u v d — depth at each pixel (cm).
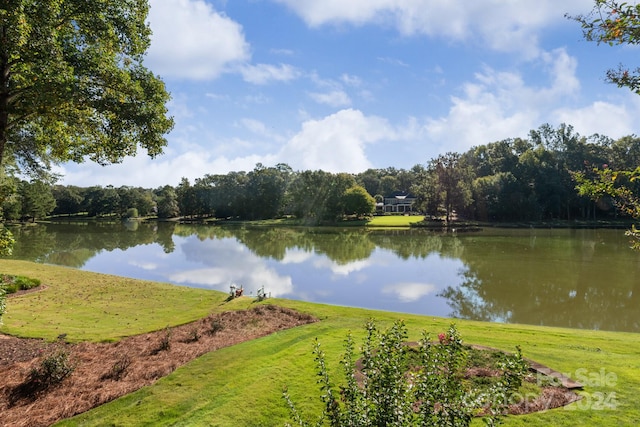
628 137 7262
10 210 5834
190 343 934
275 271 2548
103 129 1103
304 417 580
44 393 662
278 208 8606
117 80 969
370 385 340
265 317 1191
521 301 1736
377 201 11725
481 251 3344
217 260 3045
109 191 10012
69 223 8000
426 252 3347
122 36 1065
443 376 344
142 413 602
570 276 2220
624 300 1728
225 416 594
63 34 904
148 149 1136
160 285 1862
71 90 849
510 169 7481
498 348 860
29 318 1208
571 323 1434
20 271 2078
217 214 9269
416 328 1073
